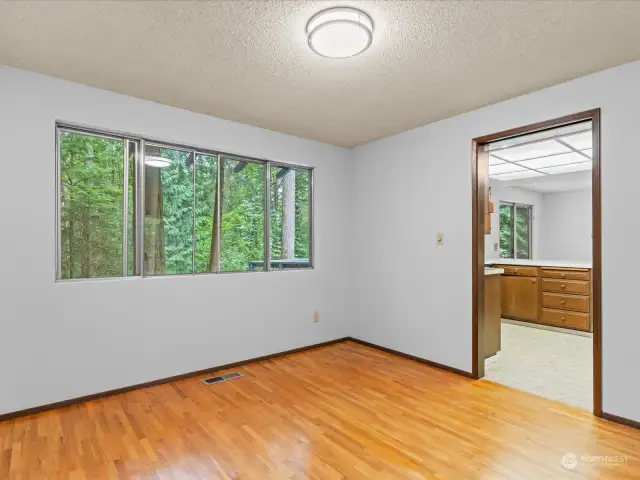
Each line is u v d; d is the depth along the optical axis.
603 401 2.45
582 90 2.55
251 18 1.88
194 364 3.26
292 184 4.10
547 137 3.69
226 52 2.22
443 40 2.08
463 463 1.96
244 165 3.71
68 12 1.84
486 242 5.94
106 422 2.40
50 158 2.59
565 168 5.20
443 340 3.43
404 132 3.80
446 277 3.41
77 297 2.69
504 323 5.31
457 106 3.11
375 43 2.11
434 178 3.51
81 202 2.83
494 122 3.05
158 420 2.43
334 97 2.91
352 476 1.84
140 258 3.06
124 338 2.90
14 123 2.46
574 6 1.78
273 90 2.78
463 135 3.27
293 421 2.42
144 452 2.05
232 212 3.63
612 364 2.41
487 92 2.82
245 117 3.39
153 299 3.04
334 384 3.08
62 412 2.54
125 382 2.90
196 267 3.39
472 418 2.46
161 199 3.20
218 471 1.88
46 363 2.56
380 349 4.07
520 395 2.84
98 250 2.89
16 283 2.46
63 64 2.40
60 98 2.62
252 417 2.48
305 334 4.06
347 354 3.91
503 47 2.16
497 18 1.87
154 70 2.47
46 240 2.57
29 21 1.92
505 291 5.45
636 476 1.84
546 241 6.97
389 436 2.23
